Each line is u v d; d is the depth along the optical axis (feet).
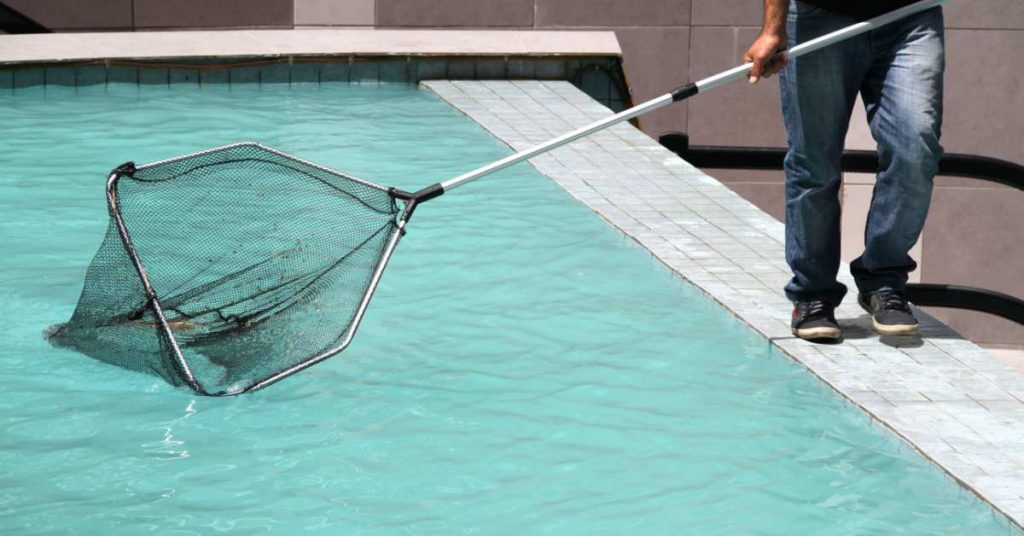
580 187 23.94
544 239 21.04
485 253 20.21
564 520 11.78
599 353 16.17
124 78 33.09
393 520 11.75
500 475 12.73
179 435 13.67
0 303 17.57
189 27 40.29
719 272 19.15
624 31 40.50
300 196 18.53
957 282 41.57
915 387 14.94
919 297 25.50
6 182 23.58
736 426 14.05
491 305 17.88
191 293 16.65
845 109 15.85
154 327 15.70
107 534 11.40
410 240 20.81
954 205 41.16
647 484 12.57
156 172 16.58
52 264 19.20
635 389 15.02
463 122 29.84
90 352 15.92
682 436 13.74
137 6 40.14
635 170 25.27
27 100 31.09
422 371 15.49
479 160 26.04
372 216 16.39
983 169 25.05
